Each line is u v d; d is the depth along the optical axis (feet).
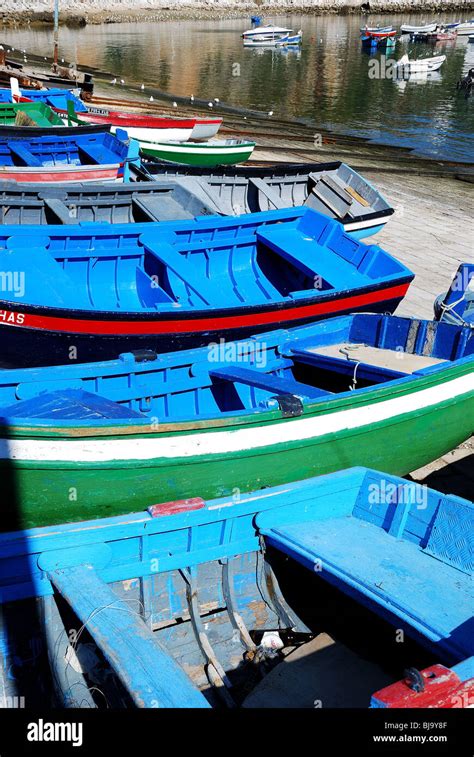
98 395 22.59
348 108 123.44
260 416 20.80
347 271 34.27
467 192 70.49
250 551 19.03
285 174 44.75
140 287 32.89
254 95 131.54
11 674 16.44
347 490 19.88
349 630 18.79
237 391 27.40
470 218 61.16
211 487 21.48
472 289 35.53
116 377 24.25
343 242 36.70
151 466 19.97
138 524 17.08
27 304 26.96
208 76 151.43
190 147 60.75
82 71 141.18
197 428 19.97
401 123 112.27
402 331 29.27
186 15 303.27
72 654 16.26
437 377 24.14
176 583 18.44
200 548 18.33
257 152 79.77
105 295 32.37
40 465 18.72
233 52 198.18
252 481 22.08
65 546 16.31
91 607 15.12
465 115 120.47
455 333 27.91
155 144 59.72
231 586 18.85
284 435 21.62
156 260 33.19
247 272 36.55
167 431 19.58
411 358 28.27
